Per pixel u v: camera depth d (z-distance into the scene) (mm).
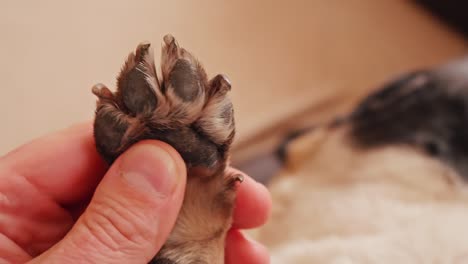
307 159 616
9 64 640
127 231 308
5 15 657
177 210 311
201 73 297
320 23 889
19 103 629
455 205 491
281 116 771
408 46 909
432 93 554
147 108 295
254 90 776
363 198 505
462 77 558
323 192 539
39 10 678
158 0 765
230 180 327
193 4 790
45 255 309
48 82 649
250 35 817
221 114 303
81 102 651
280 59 817
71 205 355
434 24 948
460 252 438
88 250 307
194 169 313
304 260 448
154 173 303
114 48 695
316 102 803
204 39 772
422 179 510
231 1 829
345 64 860
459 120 538
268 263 382
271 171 651
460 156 527
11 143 607
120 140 301
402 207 489
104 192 308
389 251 442
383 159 534
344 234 481
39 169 345
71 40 681
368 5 946
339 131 594
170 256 320
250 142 745
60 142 346
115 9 727
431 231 451
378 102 577
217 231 329
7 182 344
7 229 345
